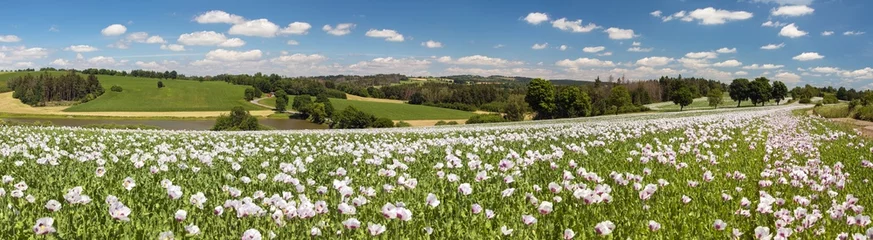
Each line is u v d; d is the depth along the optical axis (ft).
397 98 506.07
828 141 57.72
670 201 24.59
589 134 62.39
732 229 19.72
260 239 16.44
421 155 41.45
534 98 333.83
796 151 43.75
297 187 24.11
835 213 20.61
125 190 24.97
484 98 449.89
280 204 19.45
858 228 20.04
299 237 17.84
